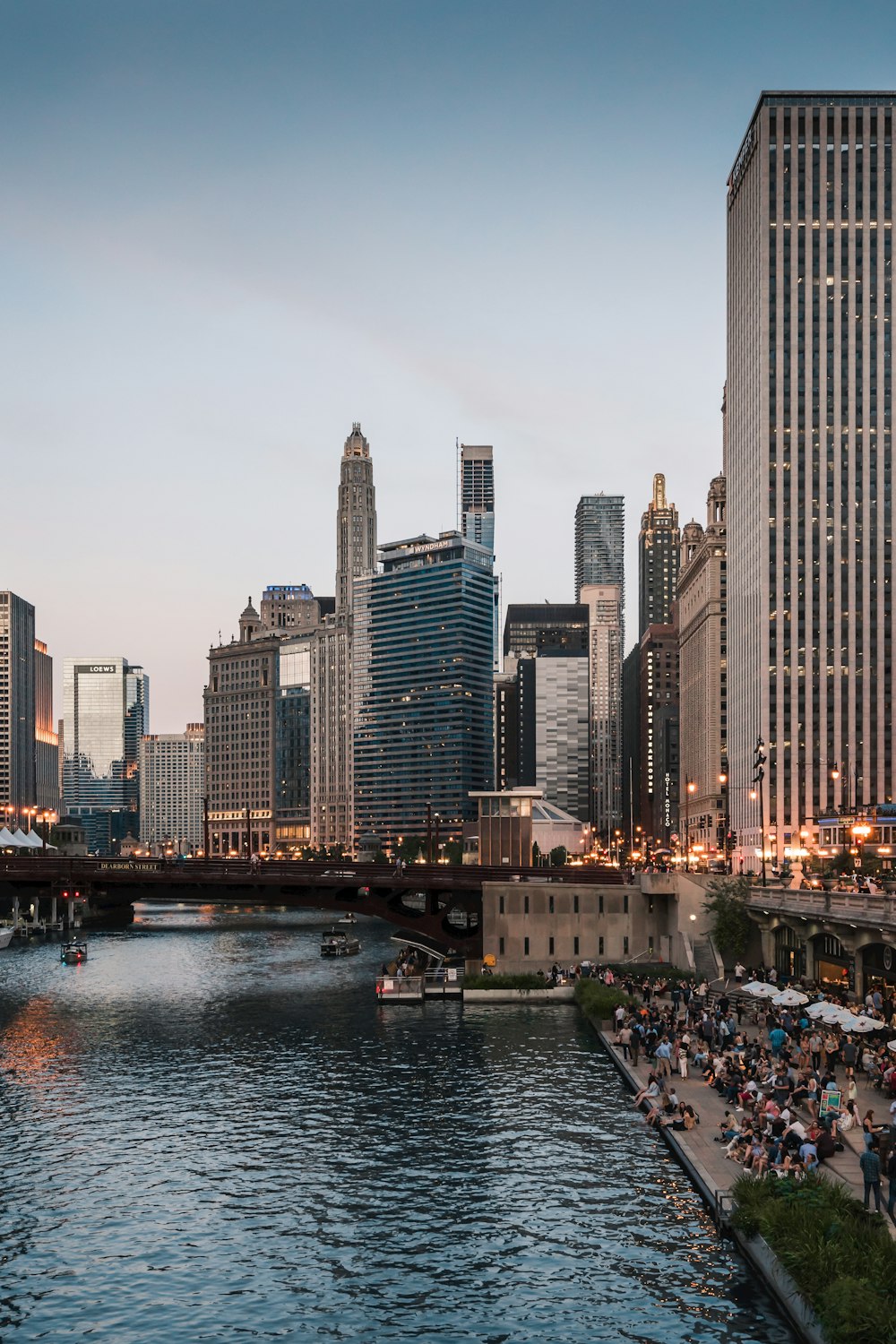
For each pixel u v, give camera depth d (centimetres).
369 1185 5553
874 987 7988
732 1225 4647
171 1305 4269
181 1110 7062
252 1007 11262
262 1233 4956
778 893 10000
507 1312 4134
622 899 12044
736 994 9538
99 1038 9581
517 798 18150
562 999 11200
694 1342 3822
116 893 16800
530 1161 5812
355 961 16000
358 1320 4116
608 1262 4512
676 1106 6425
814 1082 5959
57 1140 6438
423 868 12644
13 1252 4794
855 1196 4444
